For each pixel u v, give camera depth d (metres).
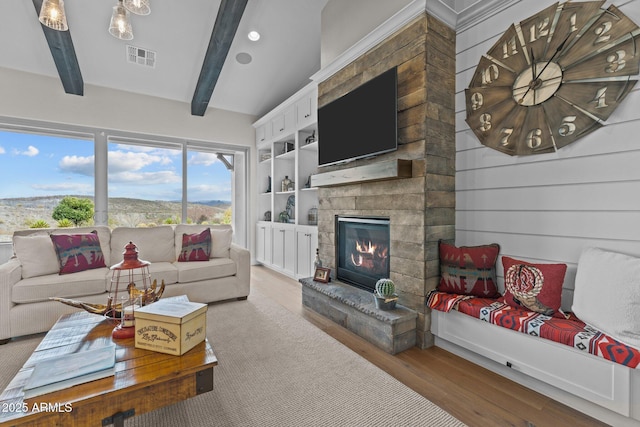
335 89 3.22
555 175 1.91
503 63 2.16
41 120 3.92
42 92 3.91
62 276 2.57
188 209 5.08
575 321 1.64
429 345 2.26
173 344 1.32
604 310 1.48
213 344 2.26
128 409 1.11
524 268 1.90
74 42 3.51
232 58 4.02
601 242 1.73
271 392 1.69
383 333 2.21
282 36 3.71
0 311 2.23
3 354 2.09
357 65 2.91
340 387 1.74
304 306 3.15
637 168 1.60
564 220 1.87
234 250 3.40
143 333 1.36
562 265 1.78
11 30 3.23
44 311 2.37
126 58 3.83
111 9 3.17
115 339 1.47
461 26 2.44
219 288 3.18
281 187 4.98
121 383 1.10
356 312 2.46
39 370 1.12
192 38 3.62
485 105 2.26
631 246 1.62
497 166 2.21
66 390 1.05
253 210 5.53
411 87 2.37
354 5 2.96
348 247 3.08
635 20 1.61
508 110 2.13
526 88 2.03
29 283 2.38
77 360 1.19
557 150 1.90
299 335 2.43
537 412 1.54
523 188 2.06
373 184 2.71
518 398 1.65
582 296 1.62
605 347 1.39
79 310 2.46
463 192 2.42
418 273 2.29
